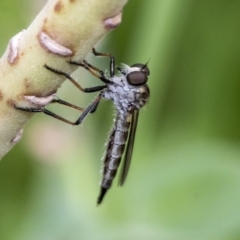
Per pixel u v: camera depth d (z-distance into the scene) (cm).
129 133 15
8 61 12
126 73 15
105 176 16
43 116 17
